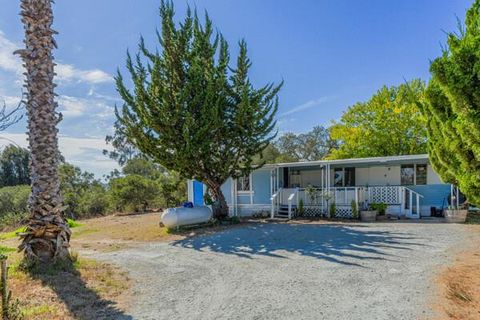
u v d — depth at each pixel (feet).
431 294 15.80
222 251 28.63
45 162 21.33
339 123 93.45
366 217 49.03
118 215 72.43
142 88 44.88
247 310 14.69
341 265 21.99
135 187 79.82
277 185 59.26
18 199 78.38
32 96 21.38
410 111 78.54
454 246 26.94
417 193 50.44
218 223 48.01
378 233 34.68
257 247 29.76
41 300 15.28
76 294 16.55
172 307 15.25
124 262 24.80
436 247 26.73
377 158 50.67
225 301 15.97
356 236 33.09
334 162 53.93
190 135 45.01
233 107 49.01
